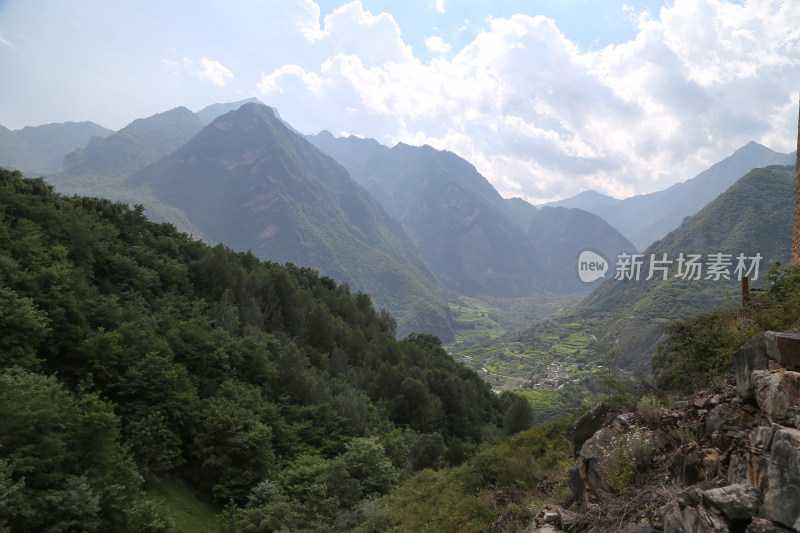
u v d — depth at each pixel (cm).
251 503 2117
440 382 6000
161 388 2625
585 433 620
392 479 2081
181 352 3331
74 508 1430
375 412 4466
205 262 5750
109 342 2620
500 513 780
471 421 5959
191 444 2572
